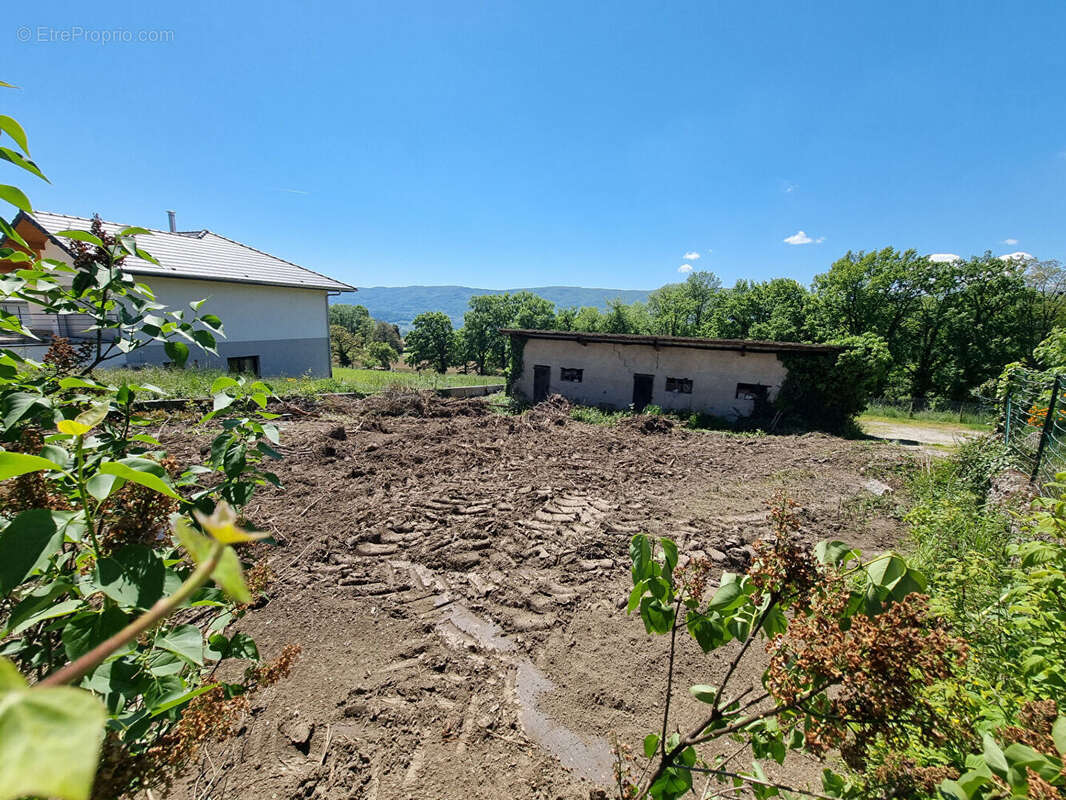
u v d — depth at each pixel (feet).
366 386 51.55
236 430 5.31
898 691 3.57
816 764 9.27
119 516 4.17
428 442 32.94
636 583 4.94
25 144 3.30
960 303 100.01
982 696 6.34
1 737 0.96
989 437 25.82
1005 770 3.32
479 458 29.73
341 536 17.99
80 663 1.25
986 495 21.04
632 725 10.43
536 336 58.44
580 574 16.28
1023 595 7.61
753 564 4.72
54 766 0.93
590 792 8.93
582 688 11.36
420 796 8.66
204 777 8.42
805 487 26.96
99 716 1.06
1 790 0.90
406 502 21.67
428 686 11.14
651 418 44.24
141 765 3.53
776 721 4.95
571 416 48.37
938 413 66.03
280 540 17.40
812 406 47.83
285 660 5.32
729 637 4.94
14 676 1.11
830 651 3.75
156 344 48.44
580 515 21.26
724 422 48.80
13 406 3.90
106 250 5.20
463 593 14.89
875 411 66.49
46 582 3.75
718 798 8.48
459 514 20.80
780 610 4.87
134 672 3.35
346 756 9.25
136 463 3.74
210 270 53.57
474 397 60.29
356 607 13.94
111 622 3.09
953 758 5.36
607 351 55.72
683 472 29.53
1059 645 6.11
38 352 28.99
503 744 9.84
